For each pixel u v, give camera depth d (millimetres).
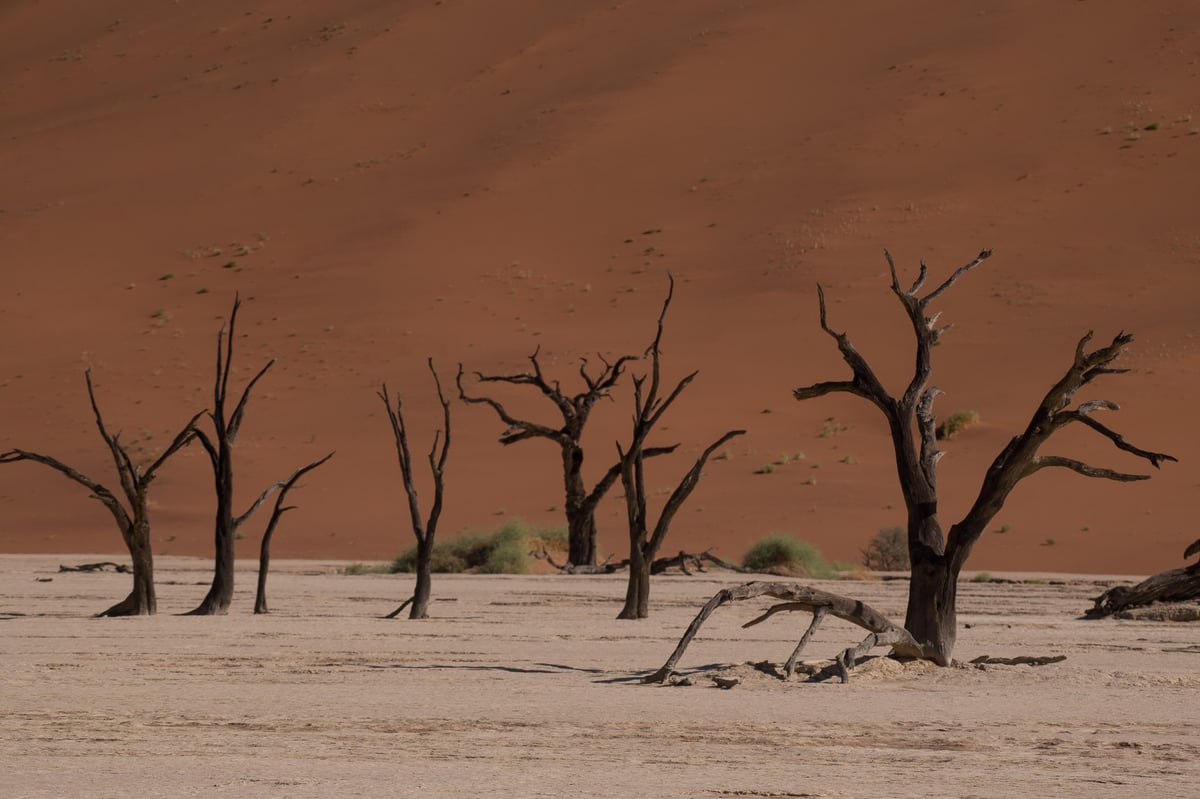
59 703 47469
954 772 33656
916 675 57188
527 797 29344
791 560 186750
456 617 98500
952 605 59594
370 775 32469
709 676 55375
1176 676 57500
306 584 148625
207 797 29203
